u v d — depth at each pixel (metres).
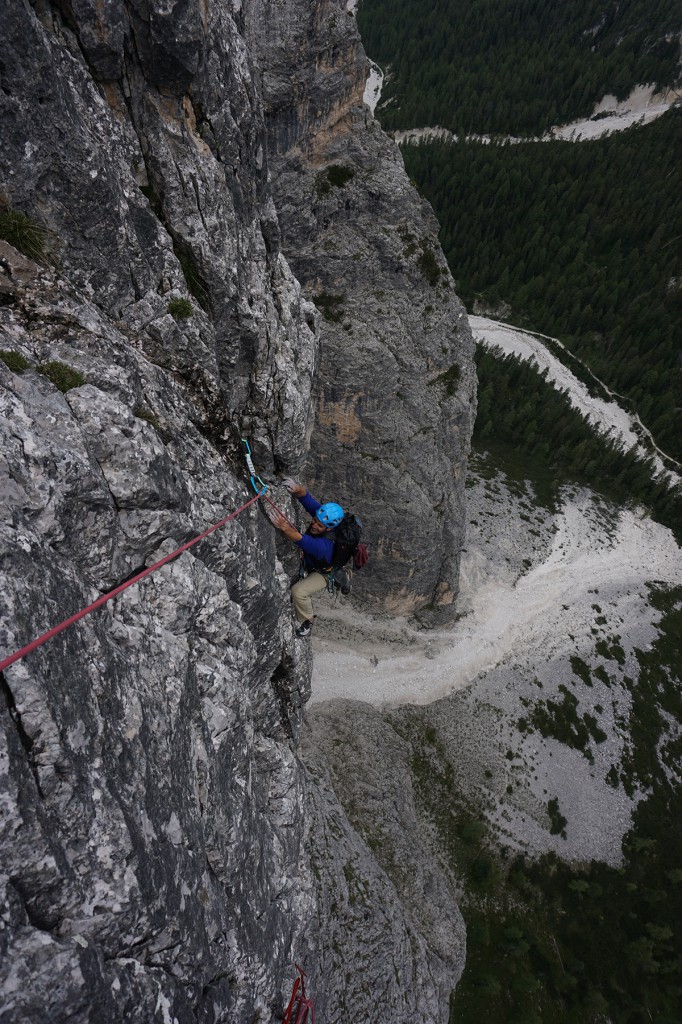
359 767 36.50
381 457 36.59
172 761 6.62
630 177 129.00
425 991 21.34
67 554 6.00
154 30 7.62
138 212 8.45
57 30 7.15
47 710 4.82
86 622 5.79
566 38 156.75
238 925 7.88
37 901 4.58
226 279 10.33
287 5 23.75
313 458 37.34
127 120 8.50
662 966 39.22
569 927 39.72
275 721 13.39
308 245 30.84
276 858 10.46
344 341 32.75
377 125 30.34
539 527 67.94
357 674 45.03
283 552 14.16
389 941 21.44
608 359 107.25
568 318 112.62
